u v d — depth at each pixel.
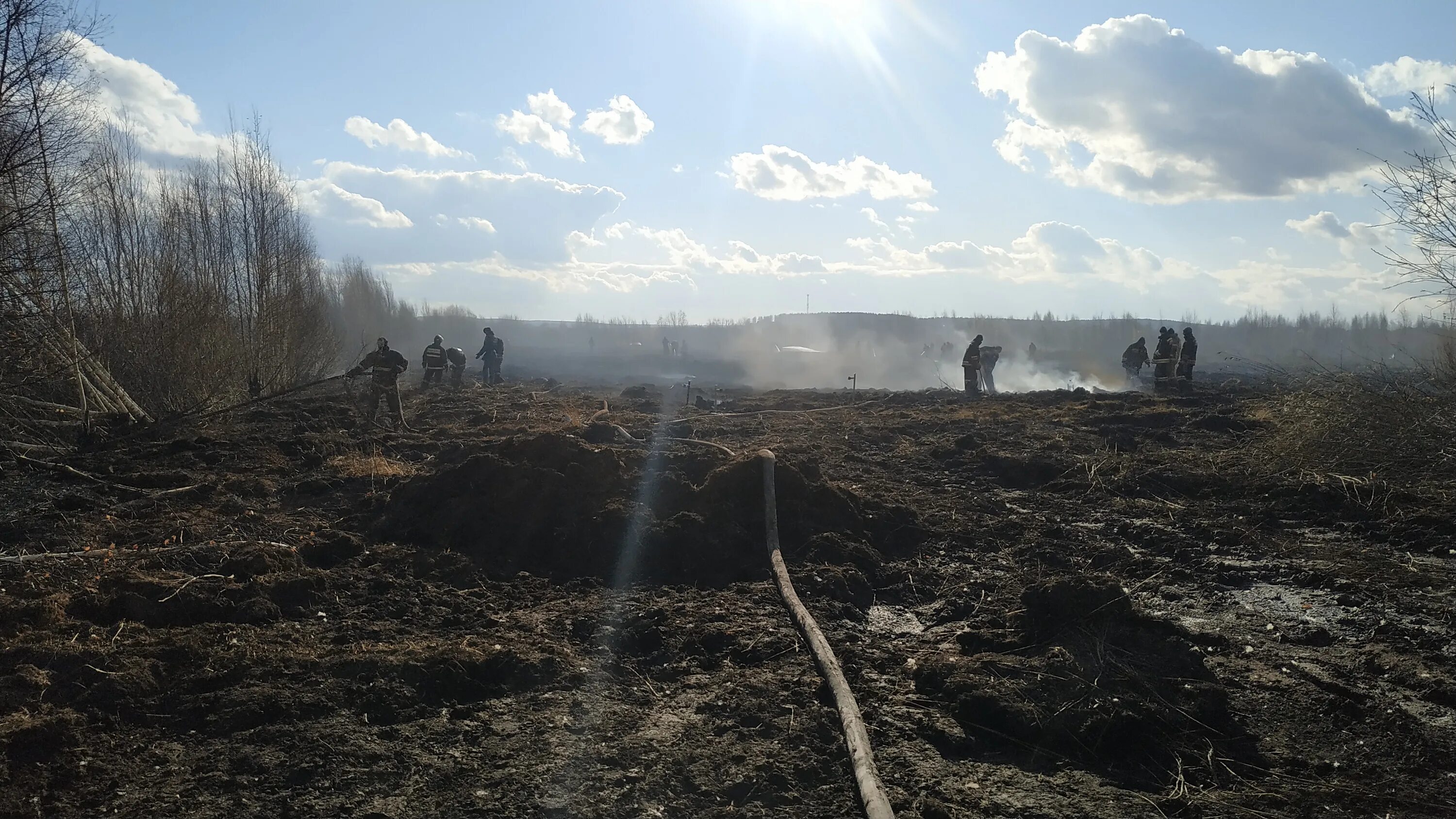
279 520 9.28
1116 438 14.10
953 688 5.25
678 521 8.32
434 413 19.22
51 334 13.93
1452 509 8.84
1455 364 10.48
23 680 5.03
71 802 4.10
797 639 6.25
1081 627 5.92
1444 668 5.55
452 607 6.88
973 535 9.11
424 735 4.83
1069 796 4.29
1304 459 10.71
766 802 4.22
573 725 4.96
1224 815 4.09
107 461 12.45
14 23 12.52
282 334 22.42
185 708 4.98
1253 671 5.64
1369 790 4.28
